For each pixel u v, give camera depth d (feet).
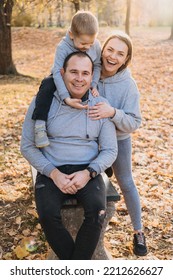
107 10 104.17
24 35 81.76
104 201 10.59
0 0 43.21
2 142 23.25
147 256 13.66
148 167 20.68
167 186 18.71
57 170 10.78
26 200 16.40
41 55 66.08
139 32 96.07
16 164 20.18
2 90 37.40
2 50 45.19
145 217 15.87
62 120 11.01
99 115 11.03
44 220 10.16
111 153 11.17
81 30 11.36
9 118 27.73
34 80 43.75
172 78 45.96
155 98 36.29
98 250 12.19
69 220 11.69
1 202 16.22
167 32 97.71
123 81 11.93
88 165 11.08
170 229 15.20
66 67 10.96
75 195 10.77
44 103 11.00
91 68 10.92
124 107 11.92
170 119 29.50
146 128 27.04
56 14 98.02
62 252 10.17
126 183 12.72
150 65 54.80
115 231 14.96
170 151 23.16
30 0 38.37
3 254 13.46
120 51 11.34
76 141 11.14
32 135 11.23
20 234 14.48
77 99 10.77
